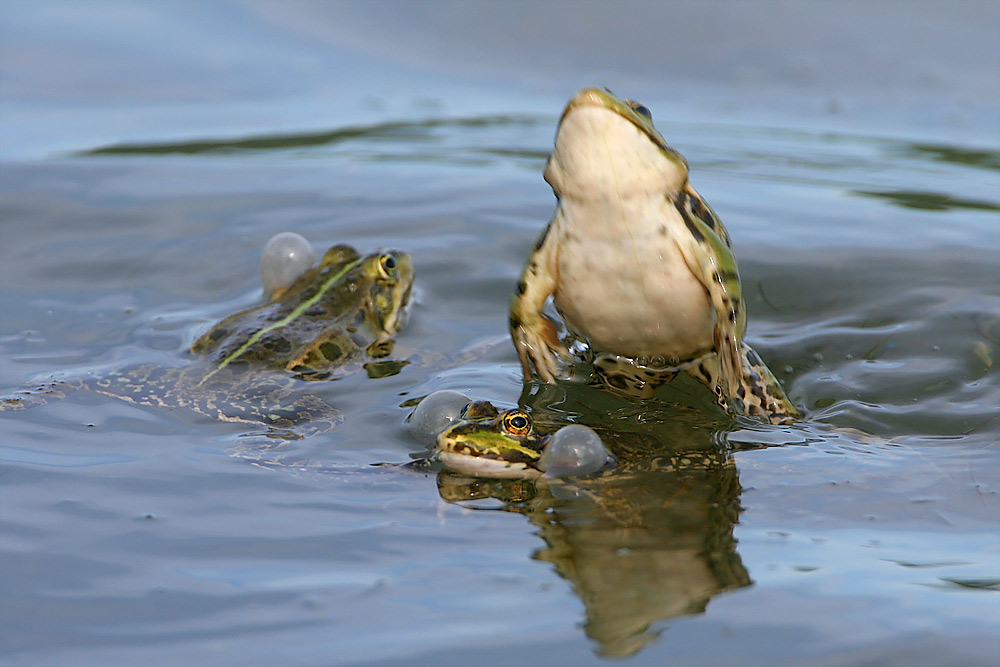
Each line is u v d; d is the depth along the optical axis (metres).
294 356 11.38
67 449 9.12
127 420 9.82
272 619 6.32
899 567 6.97
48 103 22.33
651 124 10.09
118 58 25.42
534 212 16.09
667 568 7.02
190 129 20.98
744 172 18.44
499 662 5.78
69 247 14.53
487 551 7.34
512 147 20.08
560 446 8.90
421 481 8.71
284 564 7.10
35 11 28.00
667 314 10.20
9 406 9.93
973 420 9.84
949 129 21.22
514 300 10.54
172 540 7.44
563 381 10.93
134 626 6.23
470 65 26.53
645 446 9.45
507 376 11.11
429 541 7.51
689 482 8.63
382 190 17.17
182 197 16.64
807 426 9.90
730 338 9.88
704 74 25.28
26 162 18.08
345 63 26.41
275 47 27.09
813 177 18.14
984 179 17.91
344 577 6.91
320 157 19.12
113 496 8.19
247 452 9.23
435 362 11.55
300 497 8.32
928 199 16.70
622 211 9.59
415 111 22.86
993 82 24.08
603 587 6.71
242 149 19.62
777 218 15.69
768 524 7.78
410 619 6.30
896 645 5.88
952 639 5.93
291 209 16.23
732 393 10.13
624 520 7.89
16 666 5.79
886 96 23.56
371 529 7.71
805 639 5.97
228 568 7.02
